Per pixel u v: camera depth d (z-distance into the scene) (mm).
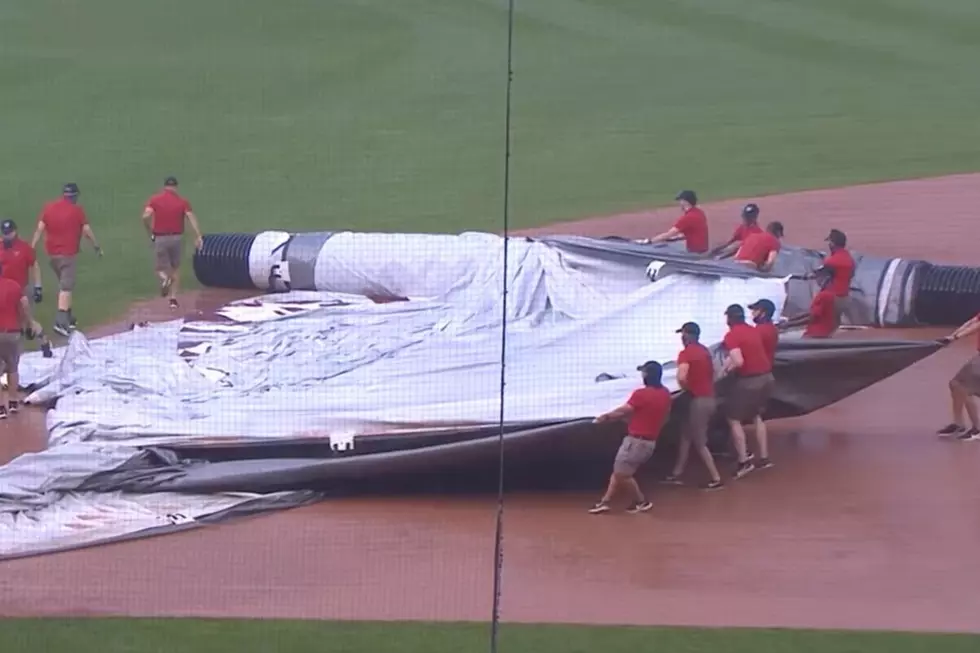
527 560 34531
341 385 39531
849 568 34281
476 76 81438
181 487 37031
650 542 35344
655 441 35781
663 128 73750
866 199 61906
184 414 38750
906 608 32594
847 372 39812
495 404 37125
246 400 39156
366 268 49156
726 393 38219
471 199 63156
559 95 78875
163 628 31625
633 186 64750
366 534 35719
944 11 91812
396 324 44625
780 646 30969
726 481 38469
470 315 44125
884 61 83688
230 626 31734
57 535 35375
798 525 36188
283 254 50656
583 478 37875
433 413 37125
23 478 36969
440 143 71375
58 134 71750
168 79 80062
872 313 48781
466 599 32812
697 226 50469
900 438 41188
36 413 42188
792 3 93250
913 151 69188
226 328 45938
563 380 38375
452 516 36562
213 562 34312
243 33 87500
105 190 64000
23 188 63969
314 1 93188
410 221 60250
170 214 50188
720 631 31609
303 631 31625
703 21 90250
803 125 73750
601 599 32906
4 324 41500
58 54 83688
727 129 73438
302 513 36688
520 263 46125
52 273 53844
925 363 46375
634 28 89000
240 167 67688
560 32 88125
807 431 41750
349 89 79062
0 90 78188
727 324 39469
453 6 92688
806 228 58156
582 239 48531
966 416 42688
